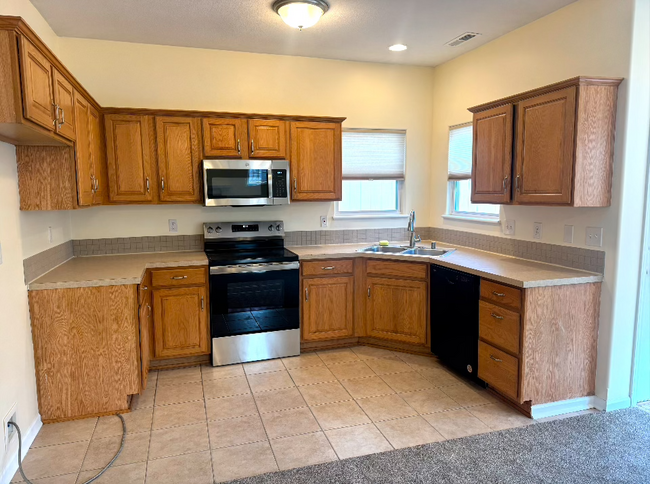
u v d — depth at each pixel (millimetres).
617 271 2682
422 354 3748
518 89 3379
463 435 2533
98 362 2746
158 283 3340
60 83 2350
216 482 2139
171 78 3725
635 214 2674
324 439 2502
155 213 3793
